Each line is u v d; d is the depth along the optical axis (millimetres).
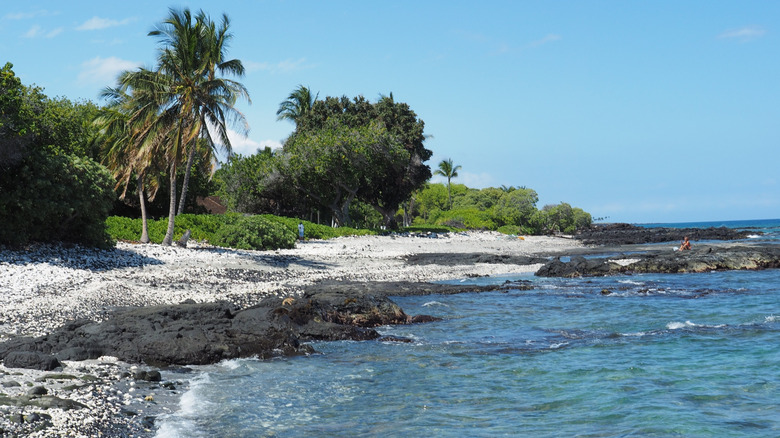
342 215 61969
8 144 22406
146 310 14305
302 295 19938
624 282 26719
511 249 51438
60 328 12992
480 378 10648
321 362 11977
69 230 25453
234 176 59750
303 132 64625
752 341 13492
